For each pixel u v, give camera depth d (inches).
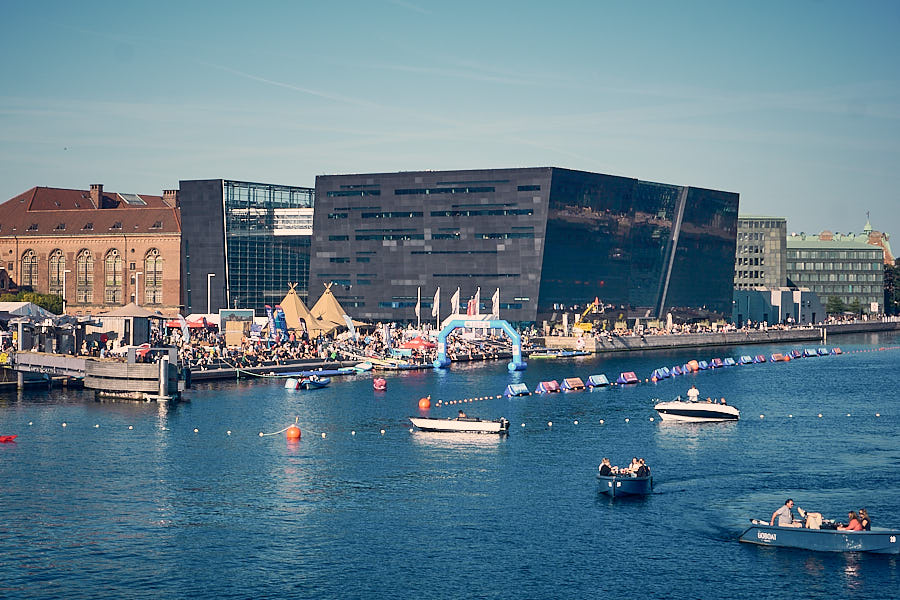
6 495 4512.8
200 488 4662.9
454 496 4559.5
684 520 4229.8
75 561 3740.2
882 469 5123.0
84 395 7180.1
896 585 3555.6
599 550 3878.0
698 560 3779.5
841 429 6333.7
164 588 3506.4
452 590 3513.8
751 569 3695.9
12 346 7711.6
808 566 3715.6
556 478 4889.3
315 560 3767.2
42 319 7859.3
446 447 5590.6
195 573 3636.8
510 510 4352.9
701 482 4840.1
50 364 7249.0
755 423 6555.1
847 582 3577.8
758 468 5137.8
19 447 5418.3
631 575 3644.2
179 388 7052.2
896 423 6589.6
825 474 5012.3
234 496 4539.9
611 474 4635.8
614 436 5999.0
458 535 4037.9
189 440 5654.5
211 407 6786.4
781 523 3996.1
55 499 4461.1
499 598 3454.7
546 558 3796.8
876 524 4197.8
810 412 7116.1
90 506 4370.1
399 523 4178.2
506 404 7352.4
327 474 4936.0
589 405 7347.4
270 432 5935.0
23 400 6934.1
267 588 3516.2
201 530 4074.8
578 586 3550.7
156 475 4872.0
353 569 3683.6
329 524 4160.9
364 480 4830.2
